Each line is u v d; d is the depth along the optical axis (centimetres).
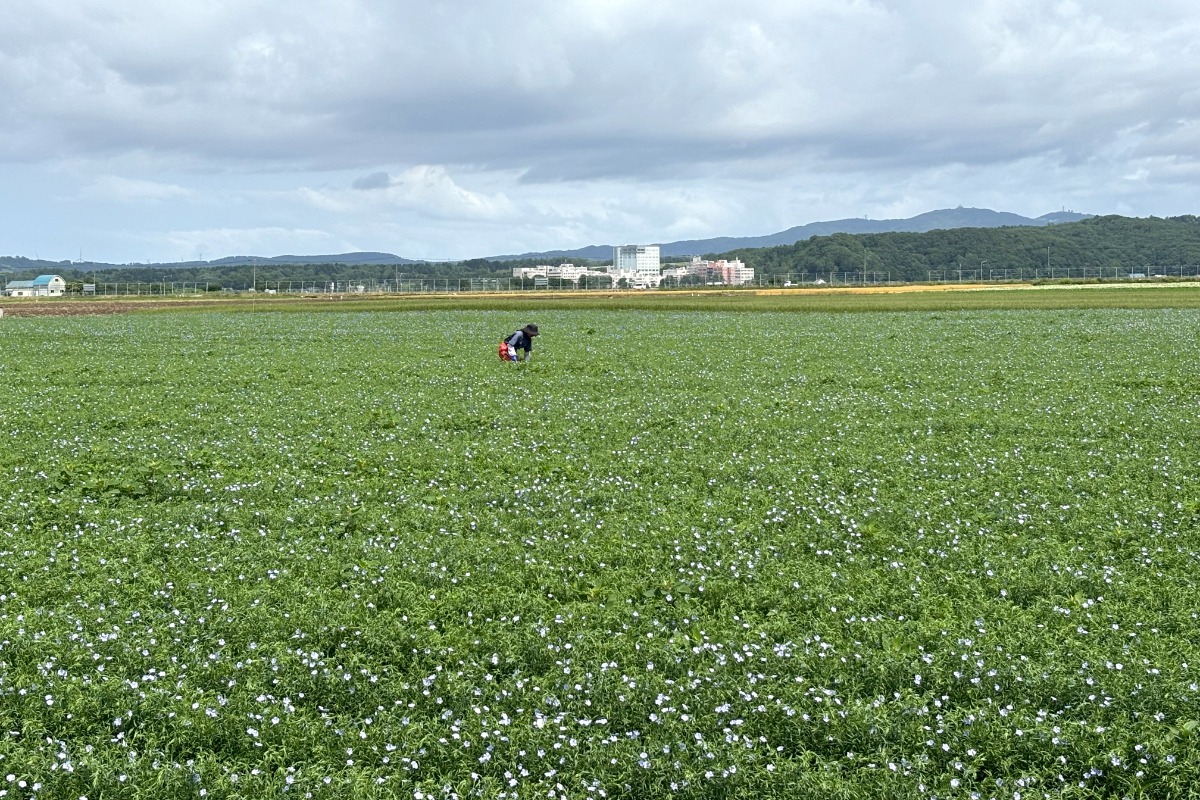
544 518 1692
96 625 1208
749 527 1605
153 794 841
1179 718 959
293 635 1176
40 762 881
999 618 1241
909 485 1905
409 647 1164
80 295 18575
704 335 5616
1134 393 3047
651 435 2433
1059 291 12838
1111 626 1191
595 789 860
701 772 877
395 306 10312
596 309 9212
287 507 1756
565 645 1138
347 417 2730
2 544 1533
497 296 14700
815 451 2212
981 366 3825
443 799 854
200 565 1441
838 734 943
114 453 2208
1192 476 1948
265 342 5300
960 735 941
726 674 1056
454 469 2067
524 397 3092
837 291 15688
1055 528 1612
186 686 1030
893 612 1274
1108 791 884
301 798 842
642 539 1570
